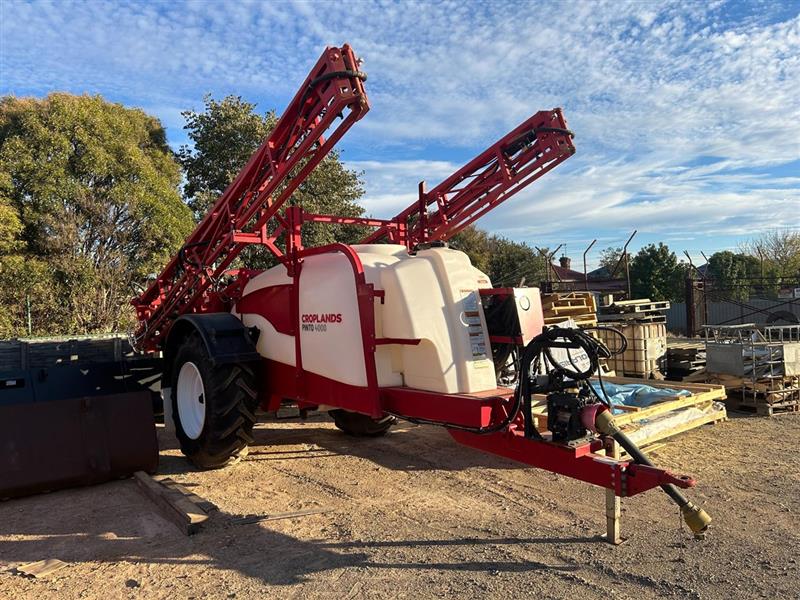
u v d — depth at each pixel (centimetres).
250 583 345
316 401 499
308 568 362
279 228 607
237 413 559
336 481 543
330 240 1764
